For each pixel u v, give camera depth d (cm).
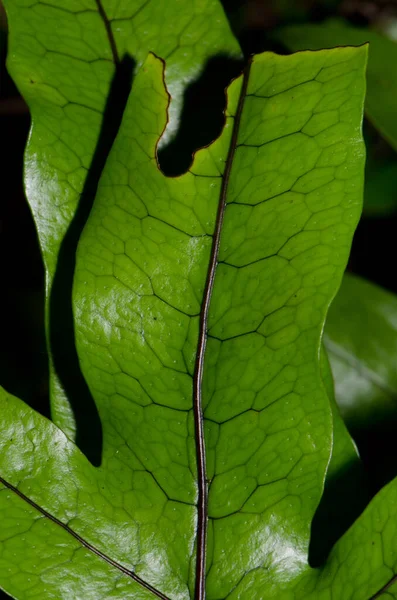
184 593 35
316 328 34
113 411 35
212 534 35
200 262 34
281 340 35
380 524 35
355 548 35
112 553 34
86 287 35
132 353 35
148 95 34
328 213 34
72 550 34
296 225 34
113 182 35
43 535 34
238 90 34
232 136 34
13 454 34
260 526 35
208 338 35
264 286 35
